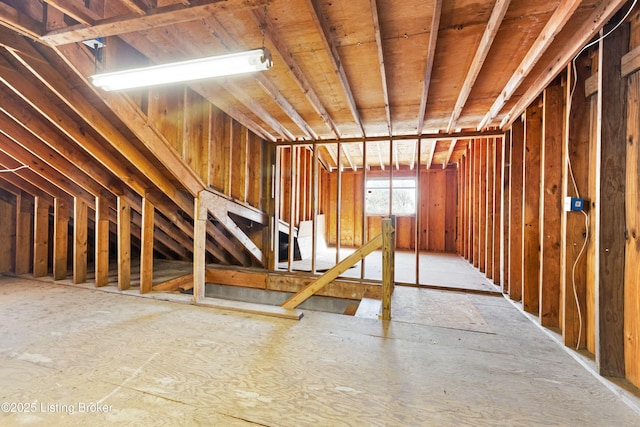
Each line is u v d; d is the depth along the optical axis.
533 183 2.98
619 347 1.78
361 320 2.76
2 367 1.86
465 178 6.23
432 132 4.47
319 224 7.69
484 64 2.51
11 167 3.42
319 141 4.44
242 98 3.14
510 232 3.38
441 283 4.12
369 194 8.39
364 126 4.25
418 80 2.85
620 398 1.60
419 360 2.02
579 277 2.17
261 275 4.43
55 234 3.83
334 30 2.12
